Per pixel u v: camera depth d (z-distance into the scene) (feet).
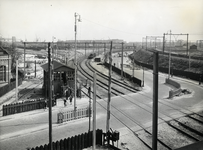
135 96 124.06
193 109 96.02
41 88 147.74
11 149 59.06
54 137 67.26
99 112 94.07
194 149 29.81
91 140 63.16
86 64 275.80
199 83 155.22
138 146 63.52
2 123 79.61
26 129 74.02
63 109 97.60
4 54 140.67
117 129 75.15
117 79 180.75
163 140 67.56
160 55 289.74
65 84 122.31
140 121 82.94
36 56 349.61
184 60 233.14
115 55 426.51
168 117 86.84
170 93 116.47
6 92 131.54
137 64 289.74
